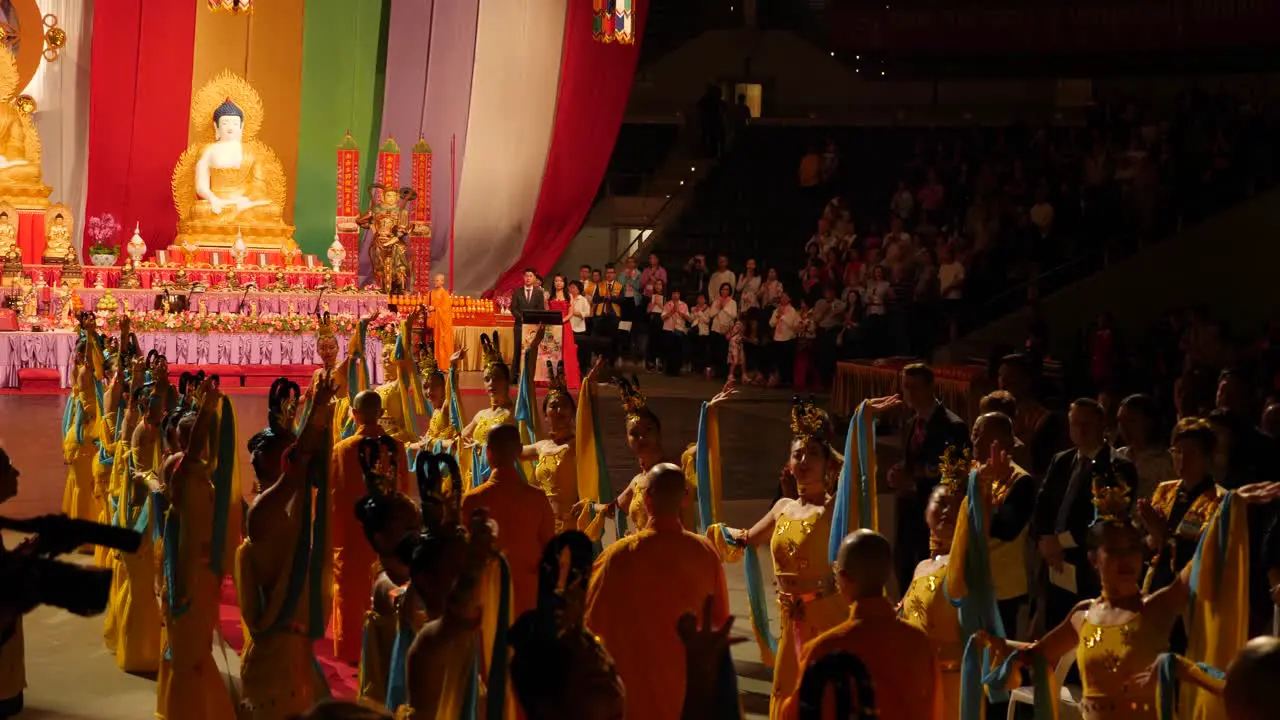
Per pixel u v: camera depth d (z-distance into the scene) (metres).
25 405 18.70
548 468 7.16
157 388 6.80
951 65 30.30
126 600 7.20
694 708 2.92
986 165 25.28
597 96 28.92
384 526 4.60
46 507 11.22
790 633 5.49
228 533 5.80
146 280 24.06
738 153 30.06
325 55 27.95
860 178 28.70
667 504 4.75
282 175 26.98
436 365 8.63
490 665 4.11
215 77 27.03
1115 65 29.02
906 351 22.94
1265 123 23.88
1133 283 21.09
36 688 6.89
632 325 26.27
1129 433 6.37
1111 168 24.03
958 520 4.97
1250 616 5.34
